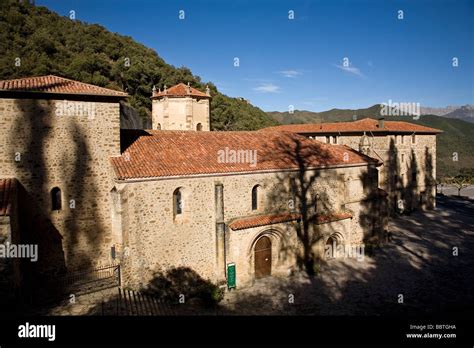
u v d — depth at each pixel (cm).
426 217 4078
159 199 1770
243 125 6694
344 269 2355
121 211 1648
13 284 1336
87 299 1579
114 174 1730
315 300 1895
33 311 1441
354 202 2628
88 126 1783
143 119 4925
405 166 4262
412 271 2325
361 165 2670
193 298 1838
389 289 2044
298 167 2252
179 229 1842
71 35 5750
